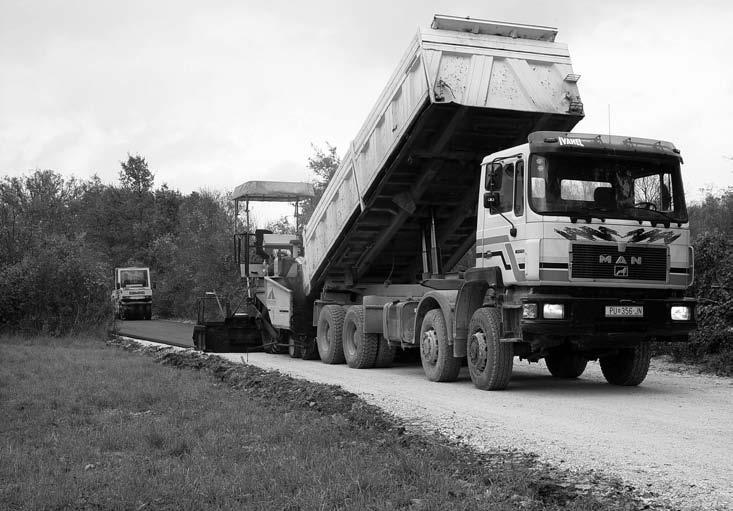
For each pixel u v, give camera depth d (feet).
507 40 37.65
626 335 32.83
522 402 31.55
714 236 49.49
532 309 32.04
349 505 15.61
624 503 16.21
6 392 32.58
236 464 19.10
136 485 17.46
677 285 33.55
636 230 32.99
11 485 18.01
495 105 36.76
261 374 36.76
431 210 44.11
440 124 38.32
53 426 25.08
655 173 34.06
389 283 49.57
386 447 21.02
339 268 51.55
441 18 36.86
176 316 141.49
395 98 39.63
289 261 56.59
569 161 33.06
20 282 70.85
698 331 45.21
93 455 21.02
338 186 47.21
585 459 20.90
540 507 15.80
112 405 29.53
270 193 61.11
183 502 16.22
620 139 34.14
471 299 37.55
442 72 36.27
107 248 185.47
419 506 15.69
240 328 60.49
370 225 46.42
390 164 41.24
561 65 38.37
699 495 17.21
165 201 204.23
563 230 32.24
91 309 72.23
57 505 16.43
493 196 34.81
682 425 26.02
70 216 158.20
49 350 54.29
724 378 40.40
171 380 36.06
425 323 40.24
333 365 49.73
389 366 47.91
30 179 164.04
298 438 22.06
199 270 119.03
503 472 18.37
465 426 25.93
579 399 32.45
